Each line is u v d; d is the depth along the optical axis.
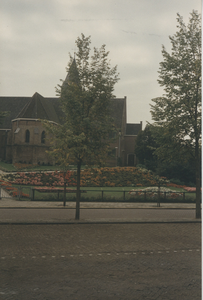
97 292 6.13
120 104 63.22
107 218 15.75
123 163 62.25
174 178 39.91
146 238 11.28
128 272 7.39
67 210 19.19
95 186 32.84
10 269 7.47
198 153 17.00
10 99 61.34
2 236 11.02
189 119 16.20
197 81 16.30
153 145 48.66
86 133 15.42
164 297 5.91
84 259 8.45
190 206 23.12
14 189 24.16
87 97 15.21
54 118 55.38
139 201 25.03
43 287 6.36
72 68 15.91
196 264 8.09
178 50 16.92
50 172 36.19
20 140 50.38
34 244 9.96
